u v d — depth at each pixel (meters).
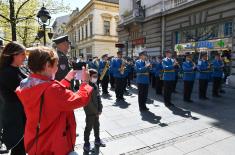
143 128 6.58
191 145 5.35
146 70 8.54
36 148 2.20
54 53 2.28
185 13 17.66
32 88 2.14
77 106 2.20
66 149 2.26
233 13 13.94
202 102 9.87
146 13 22.62
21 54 3.37
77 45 49.53
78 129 6.57
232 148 5.15
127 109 8.82
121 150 5.15
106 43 40.00
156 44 20.81
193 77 9.91
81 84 2.37
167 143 5.50
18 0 18.17
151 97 11.26
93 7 38.81
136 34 24.41
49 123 2.18
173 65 9.21
